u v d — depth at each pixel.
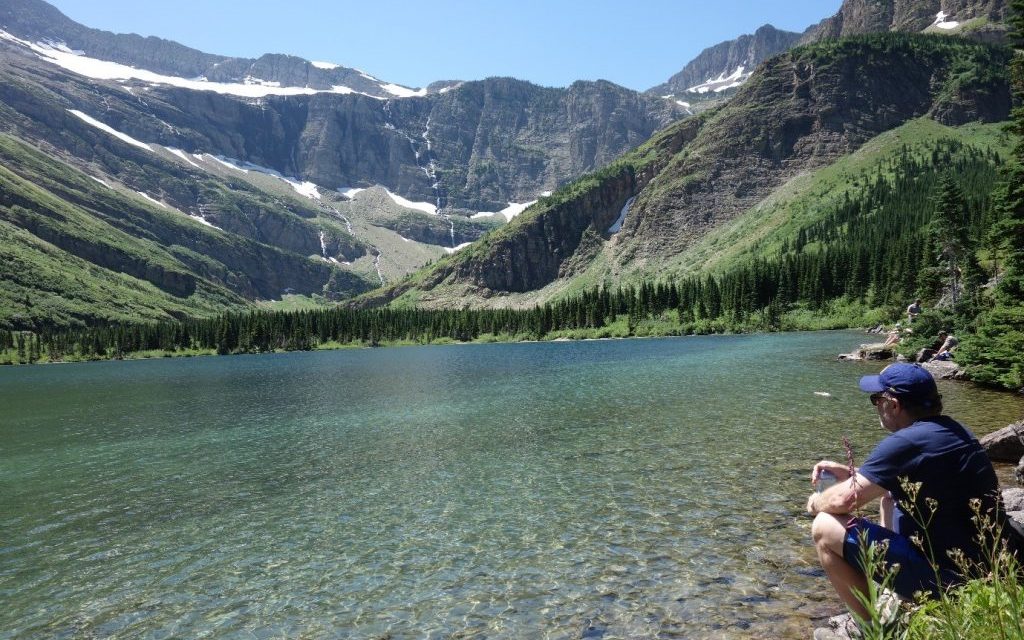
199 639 10.95
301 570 13.91
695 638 9.75
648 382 50.19
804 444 23.28
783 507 16.06
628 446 24.78
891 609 4.61
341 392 57.62
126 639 11.09
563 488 19.22
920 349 52.66
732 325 168.12
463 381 62.34
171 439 34.56
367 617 11.36
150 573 14.28
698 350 94.44
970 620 4.26
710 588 11.55
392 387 59.75
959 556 4.95
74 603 12.77
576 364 78.69
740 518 15.38
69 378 106.06
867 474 5.90
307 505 19.33
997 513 5.22
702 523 15.16
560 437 27.80
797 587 11.35
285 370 101.25
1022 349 31.84
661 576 12.24
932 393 6.05
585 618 10.75
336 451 28.20
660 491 18.14
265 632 11.02
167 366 138.75
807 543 13.52
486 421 34.25
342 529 16.70
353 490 20.84
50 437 37.69
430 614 11.31
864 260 163.12
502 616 11.05
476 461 24.03
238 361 149.25
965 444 5.69
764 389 40.72
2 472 27.69
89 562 15.24
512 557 13.85
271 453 28.62
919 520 5.69
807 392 38.12
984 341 34.78
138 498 21.53
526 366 80.81
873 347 60.72
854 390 38.19
